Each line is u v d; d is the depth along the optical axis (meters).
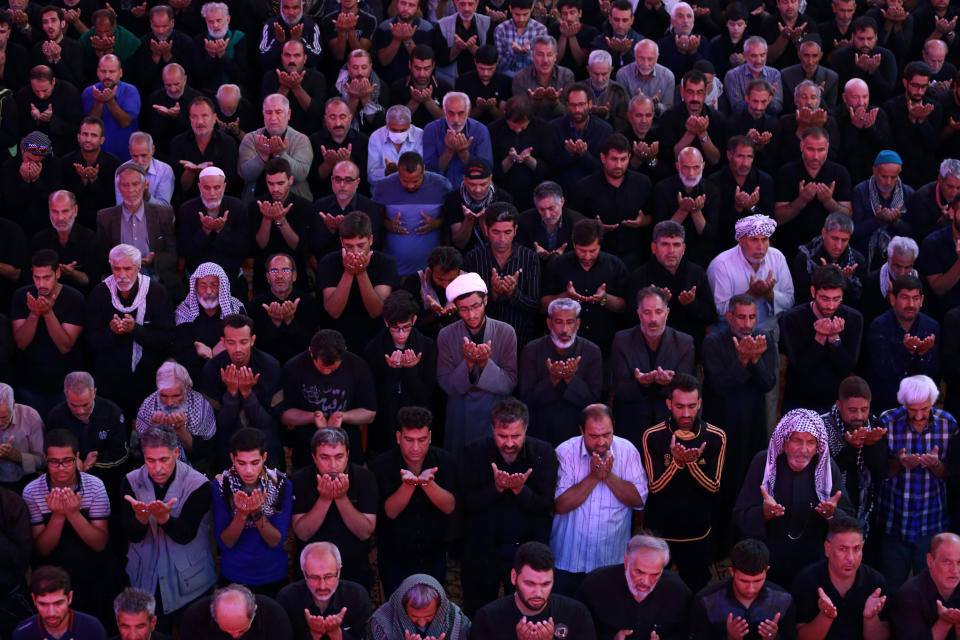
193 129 10.25
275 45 11.64
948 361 8.50
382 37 12.00
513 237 9.05
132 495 7.03
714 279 8.99
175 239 9.62
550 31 12.44
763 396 8.17
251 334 7.89
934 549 6.57
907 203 9.97
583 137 10.52
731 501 8.19
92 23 12.49
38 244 9.42
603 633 6.71
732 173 9.95
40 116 10.67
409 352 8.04
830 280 8.17
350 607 6.59
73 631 6.50
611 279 8.95
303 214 9.58
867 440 7.43
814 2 13.06
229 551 7.12
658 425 7.36
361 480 7.12
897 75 12.39
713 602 6.54
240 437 6.84
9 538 6.92
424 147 10.31
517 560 6.36
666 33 12.43
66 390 7.55
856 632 6.77
